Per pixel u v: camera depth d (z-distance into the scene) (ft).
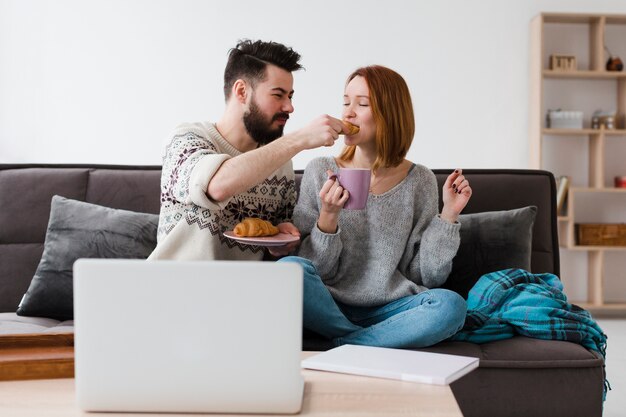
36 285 6.97
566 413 5.64
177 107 16.07
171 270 3.30
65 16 15.92
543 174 7.73
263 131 6.68
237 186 5.53
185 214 6.18
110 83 15.99
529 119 16.28
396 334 5.62
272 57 6.56
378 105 6.61
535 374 5.63
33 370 3.89
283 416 3.33
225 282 3.30
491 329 6.01
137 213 7.32
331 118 5.61
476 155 16.30
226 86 6.78
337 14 16.08
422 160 16.34
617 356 11.63
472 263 7.06
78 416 3.29
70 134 16.01
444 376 3.82
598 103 16.43
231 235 5.81
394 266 6.54
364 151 6.84
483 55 16.24
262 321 3.31
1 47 15.92
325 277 6.48
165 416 3.33
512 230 7.15
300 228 6.65
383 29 16.14
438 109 16.29
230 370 3.32
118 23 15.94
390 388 3.75
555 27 16.43
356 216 6.69
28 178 7.71
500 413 5.59
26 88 15.94
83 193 7.66
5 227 7.58
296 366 3.32
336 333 5.88
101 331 3.31
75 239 7.09
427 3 16.14
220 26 16.02
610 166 16.53
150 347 3.31
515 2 16.21
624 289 16.52
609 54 16.48
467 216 7.29
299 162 15.53
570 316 6.12
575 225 15.90
